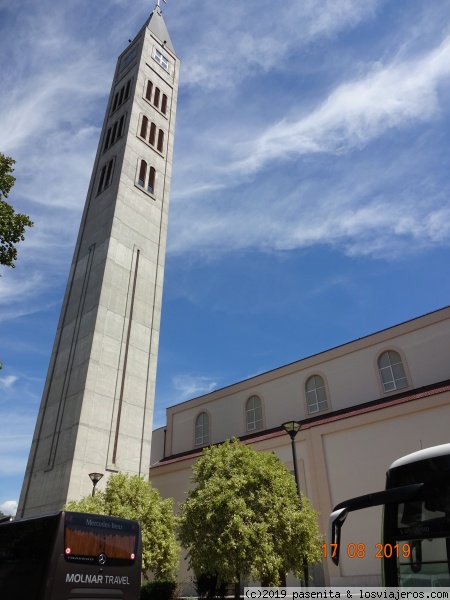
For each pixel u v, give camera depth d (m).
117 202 35.03
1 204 16.94
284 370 34.19
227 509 17.89
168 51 48.62
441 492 7.12
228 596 24.17
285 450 26.84
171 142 43.75
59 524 10.40
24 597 9.72
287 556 17.83
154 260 36.03
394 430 22.92
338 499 23.33
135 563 11.35
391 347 29.23
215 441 35.91
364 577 20.52
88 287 32.56
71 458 25.33
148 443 29.70
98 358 28.97
